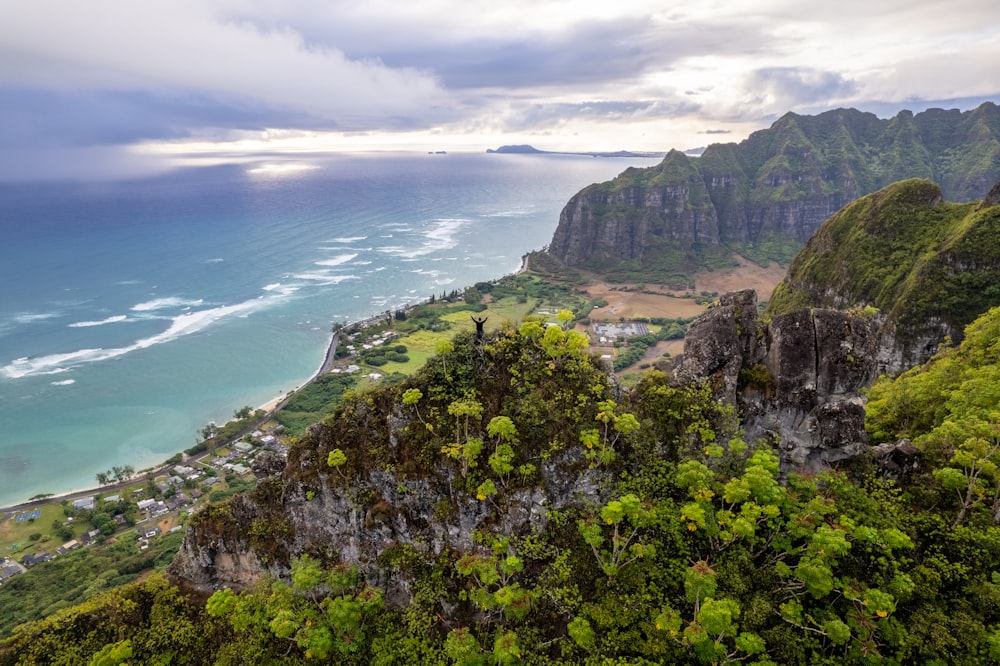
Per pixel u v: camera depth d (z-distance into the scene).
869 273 156.88
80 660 44.53
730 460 47.09
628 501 42.50
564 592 42.75
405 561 46.59
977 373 58.34
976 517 43.16
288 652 44.50
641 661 37.91
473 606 44.59
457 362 51.50
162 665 44.78
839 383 47.25
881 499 45.25
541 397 49.38
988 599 38.78
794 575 40.47
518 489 46.09
